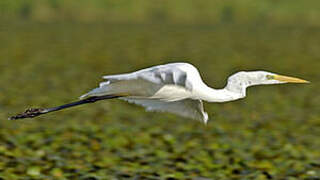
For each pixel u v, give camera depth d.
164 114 14.36
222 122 13.74
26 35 35.25
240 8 46.41
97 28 40.06
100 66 23.02
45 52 27.50
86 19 43.78
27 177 9.50
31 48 29.02
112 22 43.72
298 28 41.72
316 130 13.02
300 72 22.08
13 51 27.52
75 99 15.95
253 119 14.12
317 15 45.47
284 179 9.70
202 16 45.44
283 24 44.03
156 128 12.90
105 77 6.95
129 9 45.31
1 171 9.69
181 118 13.96
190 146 11.45
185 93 7.45
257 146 11.50
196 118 8.12
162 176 9.62
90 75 20.39
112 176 9.59
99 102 15.64
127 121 13.61
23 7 43.72
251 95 17.20
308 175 9.90
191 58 25.97
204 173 9.87
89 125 13.03
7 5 43.31
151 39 34.62
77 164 10.16
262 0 46.75
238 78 7.73
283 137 12.40
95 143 11.49
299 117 14.34
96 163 10.15
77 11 44.16
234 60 25.39
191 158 10.65
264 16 45.62
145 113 14.48
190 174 9.81
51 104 15.19
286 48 30.73
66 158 10.54
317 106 15.71
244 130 12.95
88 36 35.62
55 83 18.45
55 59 24.92
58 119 13.62
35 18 43.44
